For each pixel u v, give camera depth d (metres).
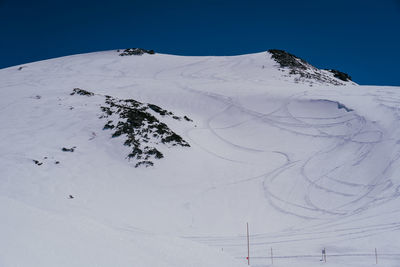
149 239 8.85
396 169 25.12
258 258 16.11
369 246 16.69
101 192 24.75
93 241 6.99
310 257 15.94
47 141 30.89
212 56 86.75
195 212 23.72
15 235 5.75
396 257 15.09
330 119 37.44
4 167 25.67
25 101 40.16
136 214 22.31
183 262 7.52
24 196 21.89
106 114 36.84
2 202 8.21
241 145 36.97
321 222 21.52
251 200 25.52
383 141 29.44
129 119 35.59
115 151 30.69
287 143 35.53
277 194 26.27
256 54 84.12
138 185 26.69
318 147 33.34
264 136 38.00
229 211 23.98
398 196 22.02
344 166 28.45
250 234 20.39
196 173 29.81
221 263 8.34
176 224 21.84
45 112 37.12
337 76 82.81
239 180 28.84
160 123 37.53
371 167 26.95
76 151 29.92
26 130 32.72
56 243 6.06
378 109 34.97
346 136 33.22
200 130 40.50
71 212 20.19
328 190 25.81
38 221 7.26
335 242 17.73
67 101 40.78
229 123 42.53
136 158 29.95
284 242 18.53
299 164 30.88
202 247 9.59
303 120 39.00
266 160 32.81
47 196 22.55
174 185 27.47
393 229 18.14
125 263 6.33
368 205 22.36
